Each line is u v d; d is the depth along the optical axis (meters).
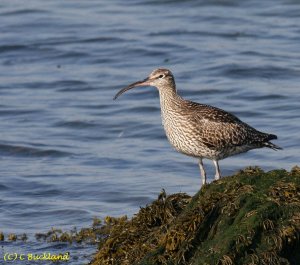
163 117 13.11
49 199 15.70
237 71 23.89
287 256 9.48
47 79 24.20
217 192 10.02
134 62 25.39
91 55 26.05
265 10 29.27
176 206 10.68
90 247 12.80
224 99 22.00
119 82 23.77
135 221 10.66
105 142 19.61
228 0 30.12
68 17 29.14
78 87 23.53
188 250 9.68
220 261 9.37
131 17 29.16
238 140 12.98
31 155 18.69
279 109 20.98
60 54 26.25
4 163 18.14
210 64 24.55
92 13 29.62
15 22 28.81
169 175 16.95
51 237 13.38
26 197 15.84
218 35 27.05
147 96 22.73
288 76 23.52
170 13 29.45
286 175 10.16
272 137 13.49
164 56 25.56
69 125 20.64
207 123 12.78
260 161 17.45
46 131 20.30
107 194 15.88
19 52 26.58
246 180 10.12
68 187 16.33
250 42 26.27
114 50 26.23
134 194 15.81
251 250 9.40
